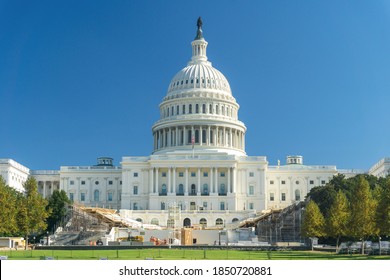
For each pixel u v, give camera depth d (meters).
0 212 93.69
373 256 78.44
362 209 86.62
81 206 160.25
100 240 121.62
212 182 188.50
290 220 137.00
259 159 192.88
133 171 194.25
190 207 185.38
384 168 188.25
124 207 191.38
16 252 84.06
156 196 186.38
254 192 191.38
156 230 137.88
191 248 107.62
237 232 140.12
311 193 138.25
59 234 129.62
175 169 189.50
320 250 105.06
